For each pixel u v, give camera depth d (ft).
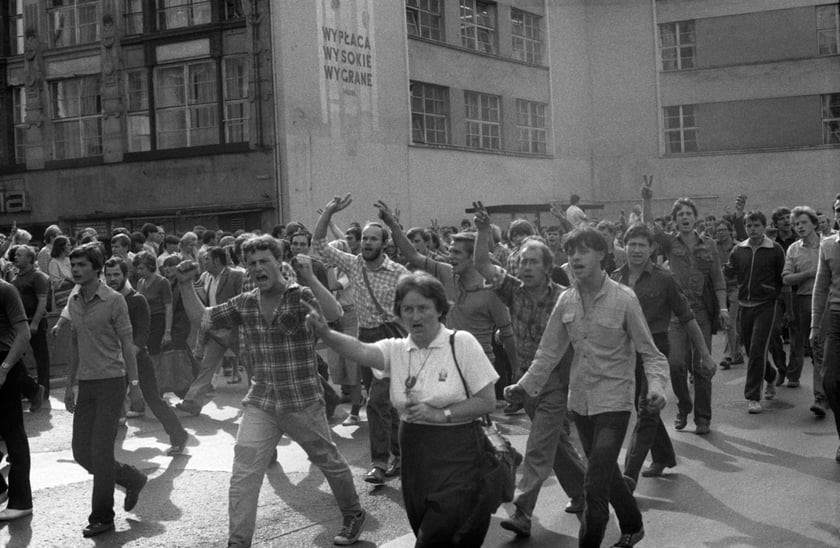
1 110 93.81
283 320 19.88
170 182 85.81
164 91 86.74
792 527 20.81
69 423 36.91
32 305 39.83
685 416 31.63
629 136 131.03
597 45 131.75
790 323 40.37
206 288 41.96
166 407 30.37
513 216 102.94
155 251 57.00
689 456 28.02
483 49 113.19
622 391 17.93
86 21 90.17
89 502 25.05
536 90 121.29
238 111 83.82
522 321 22.34
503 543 20.52
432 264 28.53
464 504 14.80
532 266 21.84
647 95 130.11
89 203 89.81
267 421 20.06
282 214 81.30
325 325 15.66
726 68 127.85
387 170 93.76
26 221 92.99
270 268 19.86
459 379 15.26
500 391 38.29
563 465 22.21
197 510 23.93
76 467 29.45
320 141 85.10
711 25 128.26
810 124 125.18
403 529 21.93
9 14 93.61
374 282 27.86
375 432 26.04
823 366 26.27
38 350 40.34
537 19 123.44
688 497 23.53
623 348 18.03
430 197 99.91
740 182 127.34
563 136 126.11
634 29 130.21
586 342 18.11
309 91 84.02
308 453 20.49
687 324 24.72
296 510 23.57
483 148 110.11
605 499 17.24
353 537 20.83
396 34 95.91
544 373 18.93
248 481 19.49
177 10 86.12
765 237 35.27
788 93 125.70
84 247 22.16
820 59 124.36
